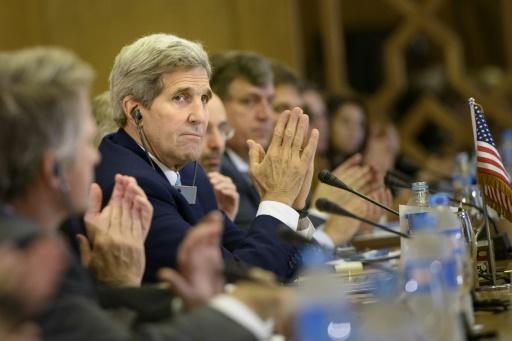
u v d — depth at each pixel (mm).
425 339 3592
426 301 3701
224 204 6793
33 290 2768
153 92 5691
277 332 3773
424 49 17469
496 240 6383
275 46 14531
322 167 11141
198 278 3627
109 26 13875
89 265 4422
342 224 7461
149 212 4543
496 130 17094
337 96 11789
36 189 3498
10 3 13609
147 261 5246
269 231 5406
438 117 17062
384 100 17062
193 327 3320
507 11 17500
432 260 3785
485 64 18031
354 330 3463
